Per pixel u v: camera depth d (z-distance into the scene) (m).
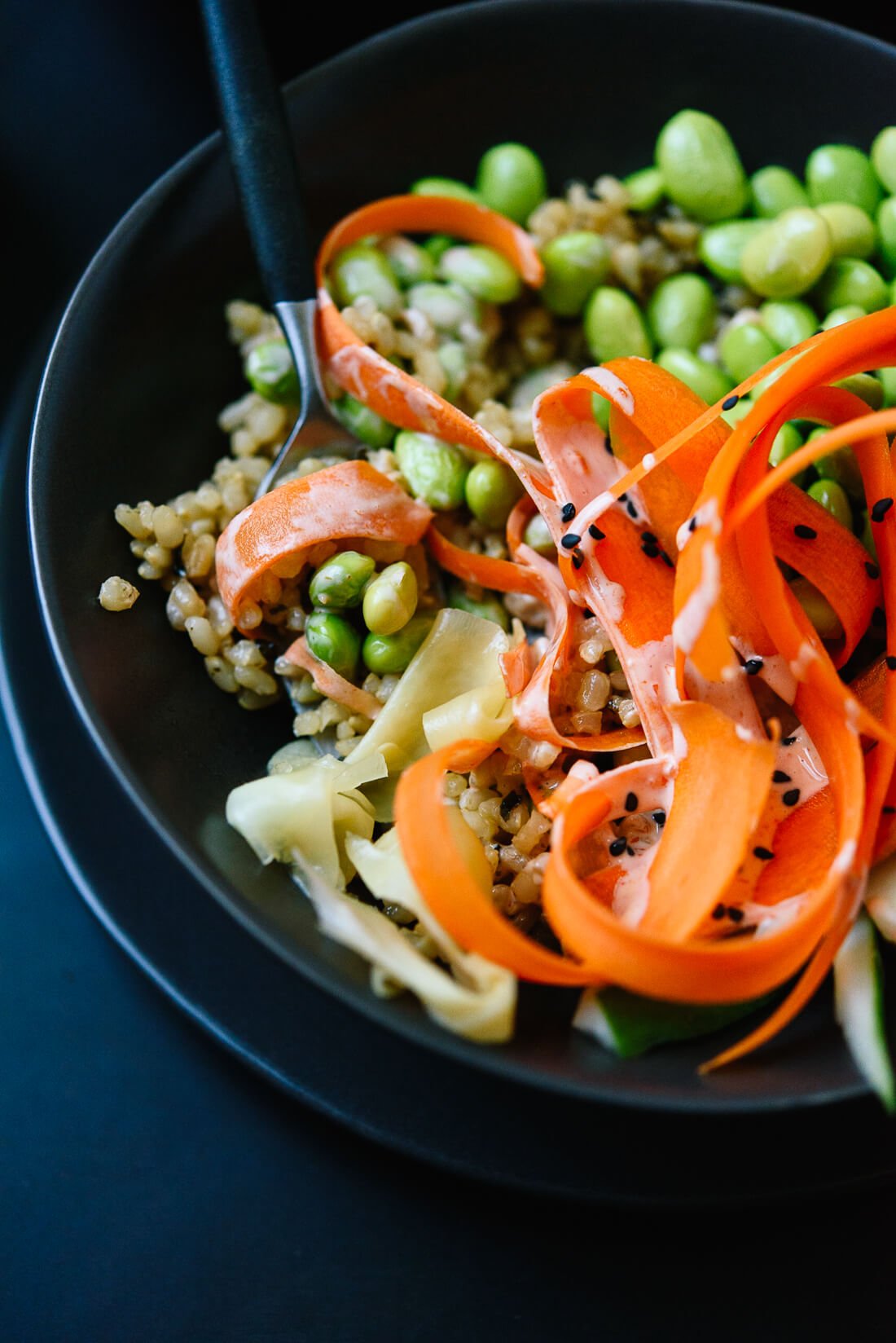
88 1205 0.32
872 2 0.37
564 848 0.29
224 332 0.34
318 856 0.31
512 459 0.32
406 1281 0.32
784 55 0.34
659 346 0.35
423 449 0.33
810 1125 0.31
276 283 0.33
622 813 0.31
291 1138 0.33
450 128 0.35
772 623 0.30
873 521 0.31
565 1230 0.32
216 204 0.34
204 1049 0.33
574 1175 0.31
